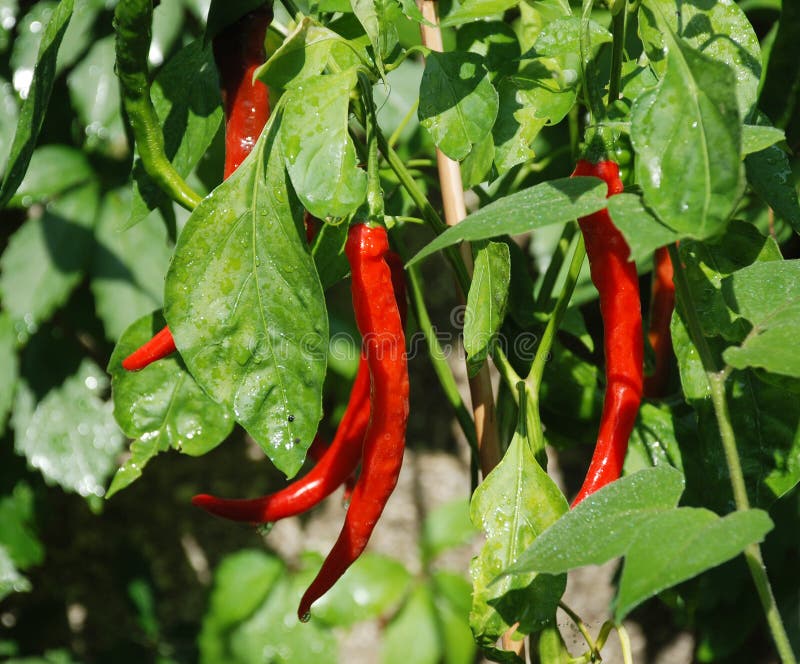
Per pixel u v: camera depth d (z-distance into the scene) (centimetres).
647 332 99
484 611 79
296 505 85
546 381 93
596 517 73
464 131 79
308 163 76
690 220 70
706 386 83
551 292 93
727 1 81
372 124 78
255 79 77
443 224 83
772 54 92
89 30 115
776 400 82
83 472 125
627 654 83
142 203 86
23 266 118
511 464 81
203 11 113
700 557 69
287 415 77
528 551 72
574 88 82
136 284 118
